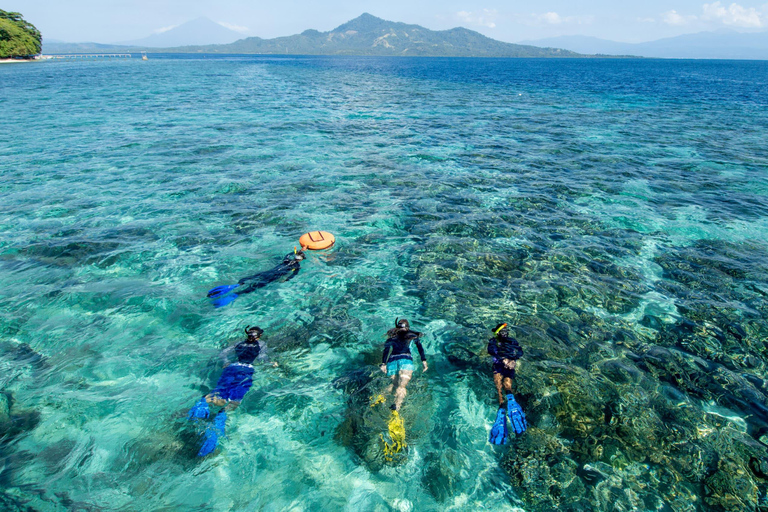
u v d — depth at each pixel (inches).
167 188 540.7
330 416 207.5
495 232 426.3
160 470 177.9
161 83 2048.5
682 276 343.3
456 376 236.8
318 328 276.7
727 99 1624.0
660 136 898.7
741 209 495.2
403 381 219.3
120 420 201.8
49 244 382.0
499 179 601.0
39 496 164.1
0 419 199.5
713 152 760.3
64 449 185.6
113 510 160.1
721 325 279.7
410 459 185.6
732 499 166.7
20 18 4030.5
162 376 232.1
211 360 245.3
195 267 351.6
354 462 184.1
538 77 3117.6
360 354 253.4
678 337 267.6
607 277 341.7
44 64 3668.8
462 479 176.1
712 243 405.4
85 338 261.3
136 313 287.6
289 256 363.9
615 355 250.5
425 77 2967.5
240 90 1811.0
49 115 1040.2
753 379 233.1
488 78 2923.2
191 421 202.1
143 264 353.4
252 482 173.6
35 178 565.9
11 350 248.4
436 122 1075.3
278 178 591.8
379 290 322.0
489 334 270.1
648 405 213.2
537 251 385.7
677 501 166.2
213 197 513.0
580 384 225.8
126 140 793.6
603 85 2347.4
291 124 1008.2
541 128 992.9
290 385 226.8
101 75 2490.2
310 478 176.1
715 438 194.9
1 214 445.1
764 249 393.1
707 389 224.8
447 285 328.8
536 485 172.9
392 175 614.9
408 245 397.1
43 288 313.4
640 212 483.5
